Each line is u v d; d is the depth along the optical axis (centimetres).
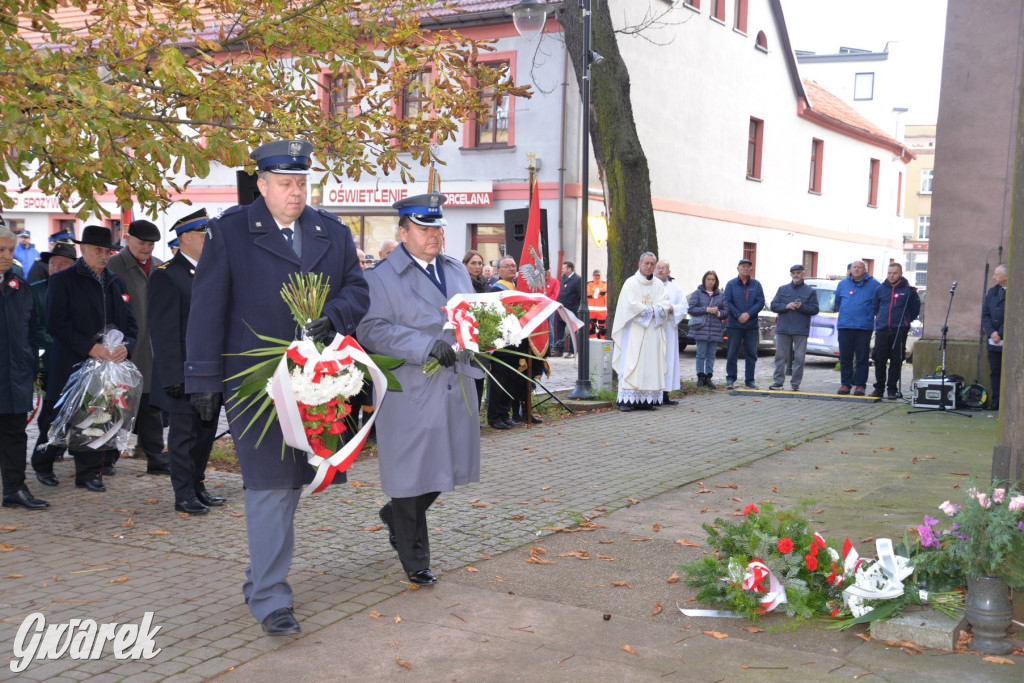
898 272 1333
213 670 375
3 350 613
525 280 1152
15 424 631
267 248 417
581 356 1240
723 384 1521
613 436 981
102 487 694
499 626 427
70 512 627
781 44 2798
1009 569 399
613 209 1404
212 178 2344
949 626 406
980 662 390
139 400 703
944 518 623
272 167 414
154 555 531
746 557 452
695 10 2270
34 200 2462
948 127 1288
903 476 777
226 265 412
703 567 461
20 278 630
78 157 604
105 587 475
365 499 673
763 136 2741
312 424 393
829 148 3177
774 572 446
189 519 612
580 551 543
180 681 364
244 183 655
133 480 732
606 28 1382
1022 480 416
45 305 695
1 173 599
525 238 1164
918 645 407
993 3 1254
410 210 470
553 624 430
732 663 387
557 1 1919
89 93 536
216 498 653
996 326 1198
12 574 491
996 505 409
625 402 1191
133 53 651
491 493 700
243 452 413
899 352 1337
